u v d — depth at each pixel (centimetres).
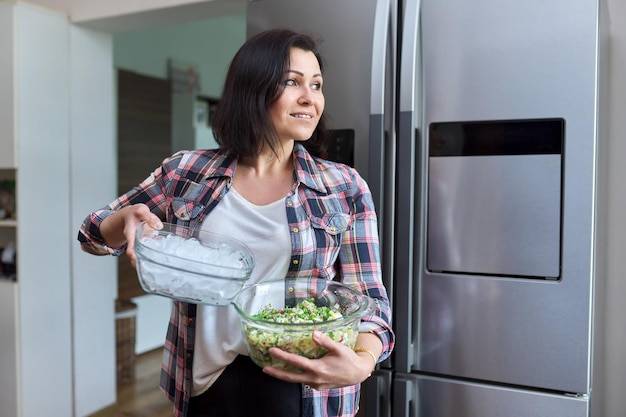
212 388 116
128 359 352
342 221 120
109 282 311
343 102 171
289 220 117
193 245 105
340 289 114
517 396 154
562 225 149
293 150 126
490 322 157
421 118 162
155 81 418
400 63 166
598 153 160
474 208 158
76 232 290
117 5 266
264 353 98
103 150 305
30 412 270
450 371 162
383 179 164
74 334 291
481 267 158
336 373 94
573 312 148
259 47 115
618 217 186
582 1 144
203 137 482
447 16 158
